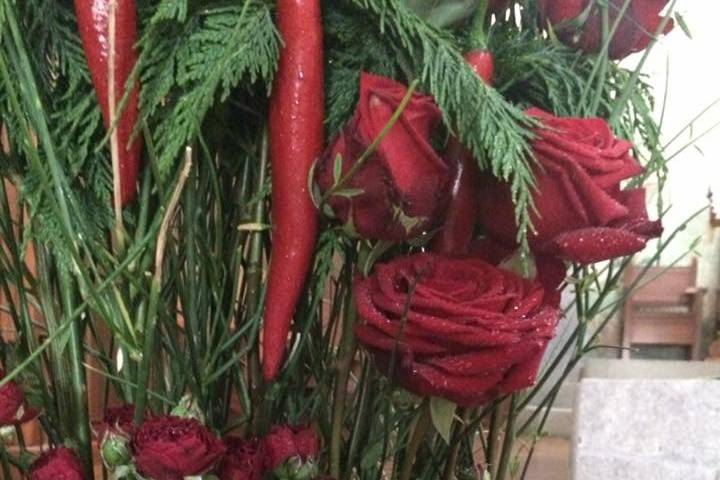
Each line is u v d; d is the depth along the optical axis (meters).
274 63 0.52
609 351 1.50
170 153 0.51
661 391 0.76
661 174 0.68
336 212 0.52
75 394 0.57
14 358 0.59
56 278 0.59
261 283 0.59
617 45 0.61
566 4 0.59
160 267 0.54
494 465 0.63
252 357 0.59
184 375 0.58
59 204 0.52
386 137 0.49
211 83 0.50
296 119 0.52
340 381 0.57
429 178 0.50
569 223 0.51
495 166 0.50
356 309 0.53
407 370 0.49
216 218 0.59
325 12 0.56
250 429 0.60
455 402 0.51
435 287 0.50
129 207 0.57
